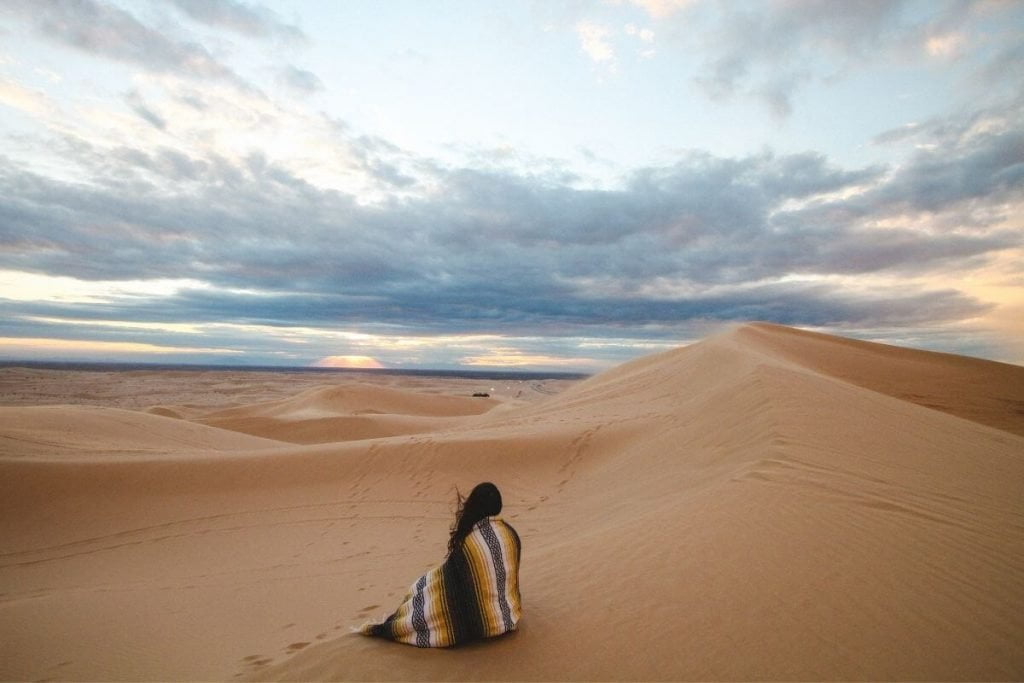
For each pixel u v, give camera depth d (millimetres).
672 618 4203
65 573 9891
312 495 13328
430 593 4195
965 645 3682
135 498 13031
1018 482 7824
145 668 5465
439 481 13781
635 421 16516
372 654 4066
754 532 5531
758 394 12805
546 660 3848
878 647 3688
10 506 12250
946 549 5098
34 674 5418
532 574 5285
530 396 84062
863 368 30438
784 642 3801
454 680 3680
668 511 6543
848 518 5816
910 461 8578
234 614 7203
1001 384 29297
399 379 147500
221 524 12031
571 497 12086
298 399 50219
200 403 58281
